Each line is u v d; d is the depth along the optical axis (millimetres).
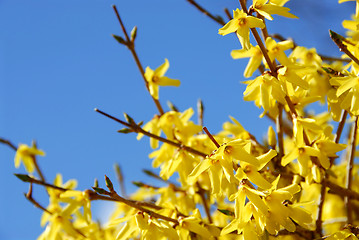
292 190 705
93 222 821
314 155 733
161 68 803
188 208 811
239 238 759
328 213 883
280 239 815
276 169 769
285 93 717
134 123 750
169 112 801
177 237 709
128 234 720
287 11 719
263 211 690
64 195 748
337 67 790
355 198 765
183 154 765
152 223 719
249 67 747
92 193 747
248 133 789
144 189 879
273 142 774
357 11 720
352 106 711
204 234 725
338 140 759
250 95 733
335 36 700
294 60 751
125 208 847
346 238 720
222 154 698
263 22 730
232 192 706
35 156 864
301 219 708
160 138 758
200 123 829
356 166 878
